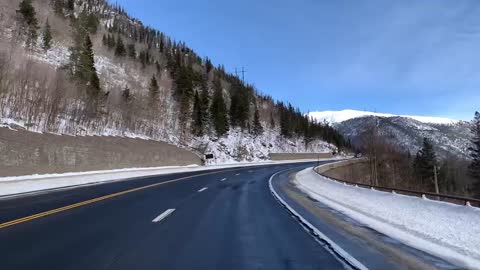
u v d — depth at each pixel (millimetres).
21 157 26531
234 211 12266
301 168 54750
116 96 72562
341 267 5906
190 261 6039
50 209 11875
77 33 89812
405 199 11875
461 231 8219
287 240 7914
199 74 123500
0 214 10734
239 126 104625
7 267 5516
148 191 18891
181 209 12445
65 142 33531
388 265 6113
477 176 74562
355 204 14938
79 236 7844
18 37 79000
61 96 48469
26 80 44906
